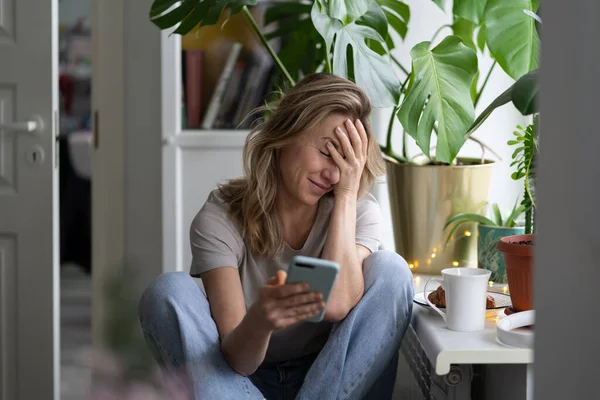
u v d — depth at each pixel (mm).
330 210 1924
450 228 2406
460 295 1734
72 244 5469
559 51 831
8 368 2637
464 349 1625
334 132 1841
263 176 1871
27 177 2590
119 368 692
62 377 3568
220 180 3150
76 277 5457
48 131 2578
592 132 803
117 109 3227
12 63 2570
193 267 1886
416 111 2203
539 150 877
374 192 2986
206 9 2471
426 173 2385
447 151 2195
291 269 1495
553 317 858
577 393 845
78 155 5395
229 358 1702
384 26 2535
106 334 687
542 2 858
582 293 837
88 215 5461
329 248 1820
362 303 1812
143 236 3260
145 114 3225
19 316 2617
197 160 3148
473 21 2547
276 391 1975
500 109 2814
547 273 864
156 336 1759
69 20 5453
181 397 961
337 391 1783
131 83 3219
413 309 1938
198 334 1736
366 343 1803
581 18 803
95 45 3221
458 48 2258
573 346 846
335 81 1884
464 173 2377
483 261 2264
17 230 2602
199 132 3137
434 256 2418
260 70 3119
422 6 2889
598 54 792
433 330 1756
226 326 1784
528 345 1624
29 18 2559
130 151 3242
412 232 2428
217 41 3119
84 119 5457
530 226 2141
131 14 3197
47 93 2568
